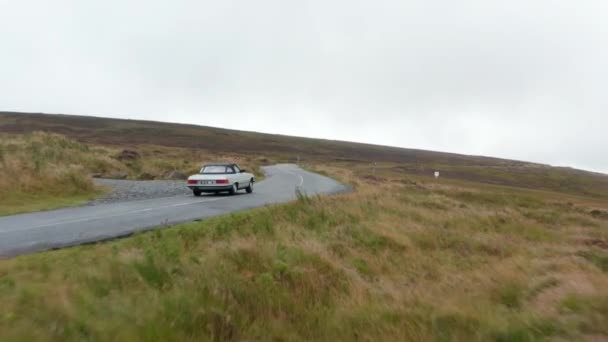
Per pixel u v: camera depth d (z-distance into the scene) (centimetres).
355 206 1483
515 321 541
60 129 11088
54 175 2014
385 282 742
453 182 6775
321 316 563
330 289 663
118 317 470
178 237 958
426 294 666
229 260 728
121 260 659
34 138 3456
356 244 1053
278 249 820
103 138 10275
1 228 1144
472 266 953
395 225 1281
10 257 816
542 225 1789
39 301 479
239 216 1267
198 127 16450
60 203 1700
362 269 846
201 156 6162
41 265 698
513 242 1291
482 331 523
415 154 17462
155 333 449
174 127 15275
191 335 475
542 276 798
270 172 4819
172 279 611
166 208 1599
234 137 14950
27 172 1925
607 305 578
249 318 543
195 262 702
